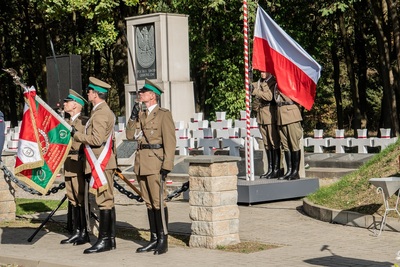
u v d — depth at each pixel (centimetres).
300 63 1916
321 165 2736
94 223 1516
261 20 1950
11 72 1370
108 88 1338
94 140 1301
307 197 1775
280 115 1944
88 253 1313
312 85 1927
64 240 1441
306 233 1455
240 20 3947
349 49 4128
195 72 4816
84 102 1436
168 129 1274
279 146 2006
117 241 1435
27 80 5428
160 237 1293
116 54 4141
